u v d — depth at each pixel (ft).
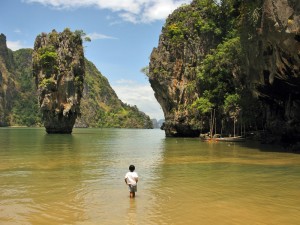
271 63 96.43
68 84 283.18
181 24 247.09
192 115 222.28
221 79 197.26
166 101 252.83
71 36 293.64
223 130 191.42
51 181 53.36
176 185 50.31
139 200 41.01
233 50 169.58
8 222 32.63
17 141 166.40
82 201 40.55
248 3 104.47
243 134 170.50
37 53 294.25
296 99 108.06
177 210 36.65
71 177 57.16
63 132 288.71
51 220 33.22
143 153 102.63
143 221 32.89
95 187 48.75
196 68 226.79
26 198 41.96
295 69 87.15
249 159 84.43
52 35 297.33
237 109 173.68
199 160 82.74
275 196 43.19
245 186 49.60
